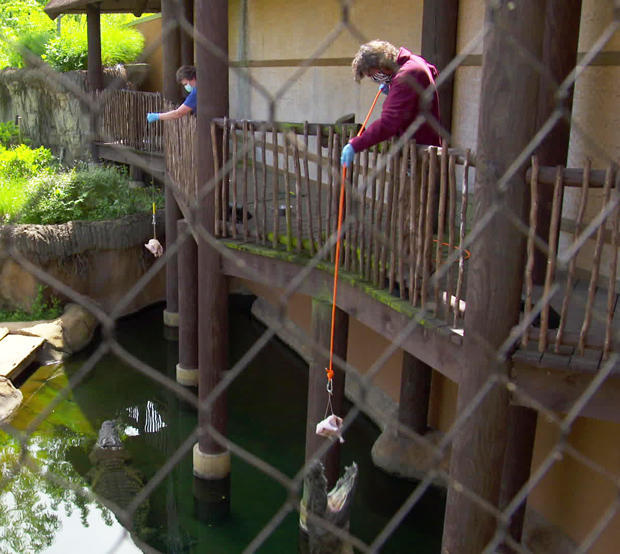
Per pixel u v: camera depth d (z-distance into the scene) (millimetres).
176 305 9320
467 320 2953
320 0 7613
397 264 3766
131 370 8594
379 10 6699
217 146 4805
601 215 2428
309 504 3854
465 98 5469
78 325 8961
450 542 3146
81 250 9250
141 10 10828
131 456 6383
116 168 10516
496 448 3006
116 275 9758
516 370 2938
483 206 2756
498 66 2602
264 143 4445
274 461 6445
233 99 10180
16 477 5434
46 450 6410
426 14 5293
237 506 5730
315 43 7812
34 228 8891
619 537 4039
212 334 5336
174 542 5230
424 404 5969
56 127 10633
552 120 1825
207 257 5152
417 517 5539
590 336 2906
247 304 10797
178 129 5738
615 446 4098
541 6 2547
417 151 3352
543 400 2938
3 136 7246
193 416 7531
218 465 5691
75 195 9562
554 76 3789
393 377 6629
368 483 5895
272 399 7805
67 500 5375
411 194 3363
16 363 7832
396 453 5934
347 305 4191
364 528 5414
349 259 4168
